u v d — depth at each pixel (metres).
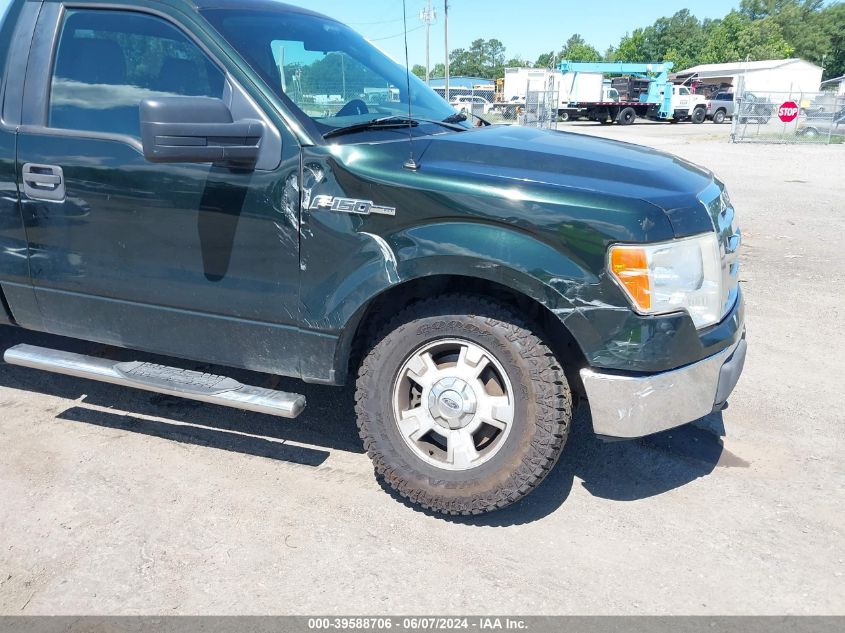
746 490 3.30
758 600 2.58
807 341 5.18
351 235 2.89
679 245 2.68
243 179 3.01
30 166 3.37
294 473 3.41
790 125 31.75
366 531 2.97
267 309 3.11
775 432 3.85
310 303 3.02
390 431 3.01
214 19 3.18
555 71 41.62
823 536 2.96
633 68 42.72
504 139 3.29
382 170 2.85
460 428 2.93
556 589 2.64
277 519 3.04
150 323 3.39
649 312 2.65
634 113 42.22
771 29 100.56
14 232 3.50
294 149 2.95
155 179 3.13
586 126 41.41
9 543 2.85
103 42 3.31
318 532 2.96
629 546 2.89
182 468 3.43
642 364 2.68
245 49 3.12
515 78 42.25
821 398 4.25
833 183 14.05
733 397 4.26
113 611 2.50
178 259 3.20
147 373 3.34
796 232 9.10
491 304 2.81
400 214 2.81
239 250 3.08
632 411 2.73
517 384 2.80
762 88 53.81
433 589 2.63
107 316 3.47
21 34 3.46
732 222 3.17
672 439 3.76
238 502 3.16
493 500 2.92
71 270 3.43
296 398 3.10
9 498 3.15
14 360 3.52
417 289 3.06
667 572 2.74
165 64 3.20
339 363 3.12
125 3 3.27
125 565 2.73
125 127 3.22
